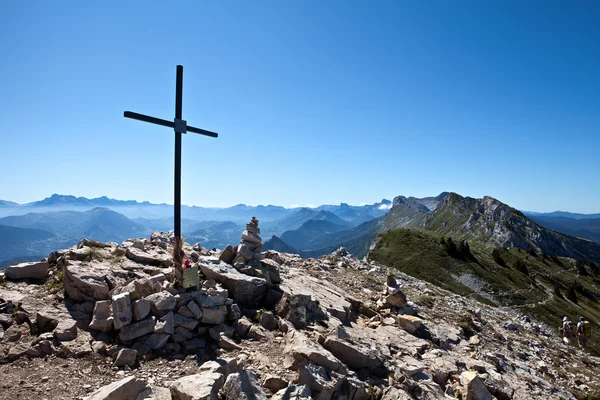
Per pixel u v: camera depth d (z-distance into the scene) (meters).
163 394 8.15
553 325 89.38
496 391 12.68
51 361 8.88
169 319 10.82
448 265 114.69
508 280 114.62
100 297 11.30
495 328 24.33
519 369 17.02
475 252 150.62
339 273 26.52
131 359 9.38
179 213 12.91
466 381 11.98
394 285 20.50
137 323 10.36
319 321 13.51
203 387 7.64
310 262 28.06
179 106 13.07
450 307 25.16
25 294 11.41
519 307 96.69
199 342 10.83
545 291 118.06
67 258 13.51
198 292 12.29
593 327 90.00
